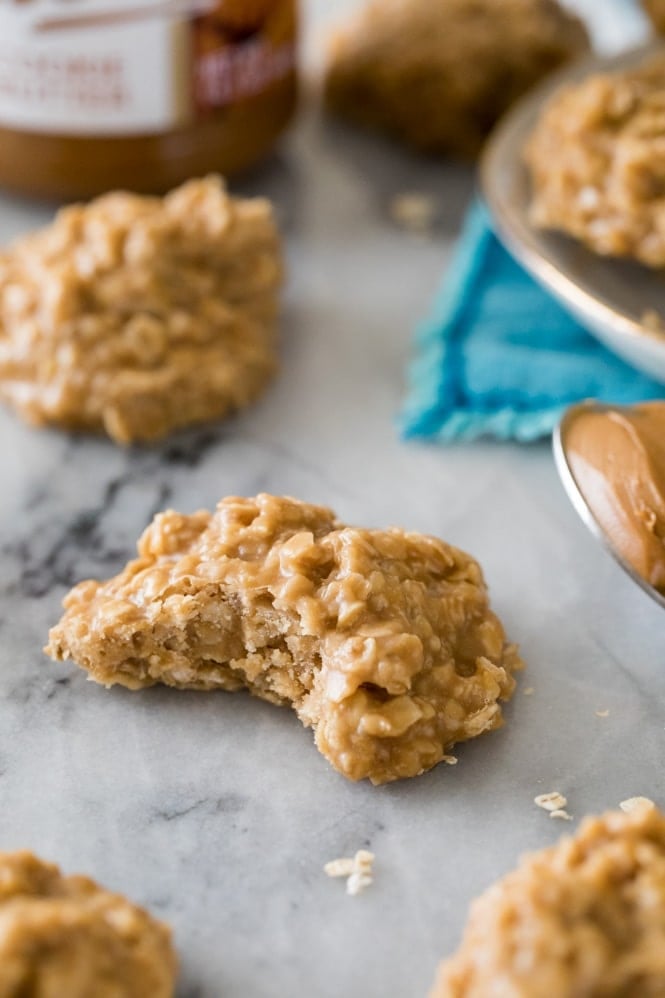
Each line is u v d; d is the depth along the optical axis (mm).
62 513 419
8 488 425
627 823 342
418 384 446
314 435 439
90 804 367
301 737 377
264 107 495
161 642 378
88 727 379
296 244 495
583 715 381
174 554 384
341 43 534
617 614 399
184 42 469
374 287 482
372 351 462
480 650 379
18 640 393
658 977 324
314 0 616
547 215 444
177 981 345
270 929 352
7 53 465
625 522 380
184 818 366
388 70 519
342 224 504
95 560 409
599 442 389
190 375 433
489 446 437
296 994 344
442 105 517
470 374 444
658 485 379
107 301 431
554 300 464
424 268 490
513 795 369
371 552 375
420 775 371
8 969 323
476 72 512
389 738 366
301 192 516
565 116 447
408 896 356
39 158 480
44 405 432
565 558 410
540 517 420
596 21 573
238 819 366
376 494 424
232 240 442
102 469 430
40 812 366
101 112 472
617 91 439
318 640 371
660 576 378
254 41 482
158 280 433
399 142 537
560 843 345
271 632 375
